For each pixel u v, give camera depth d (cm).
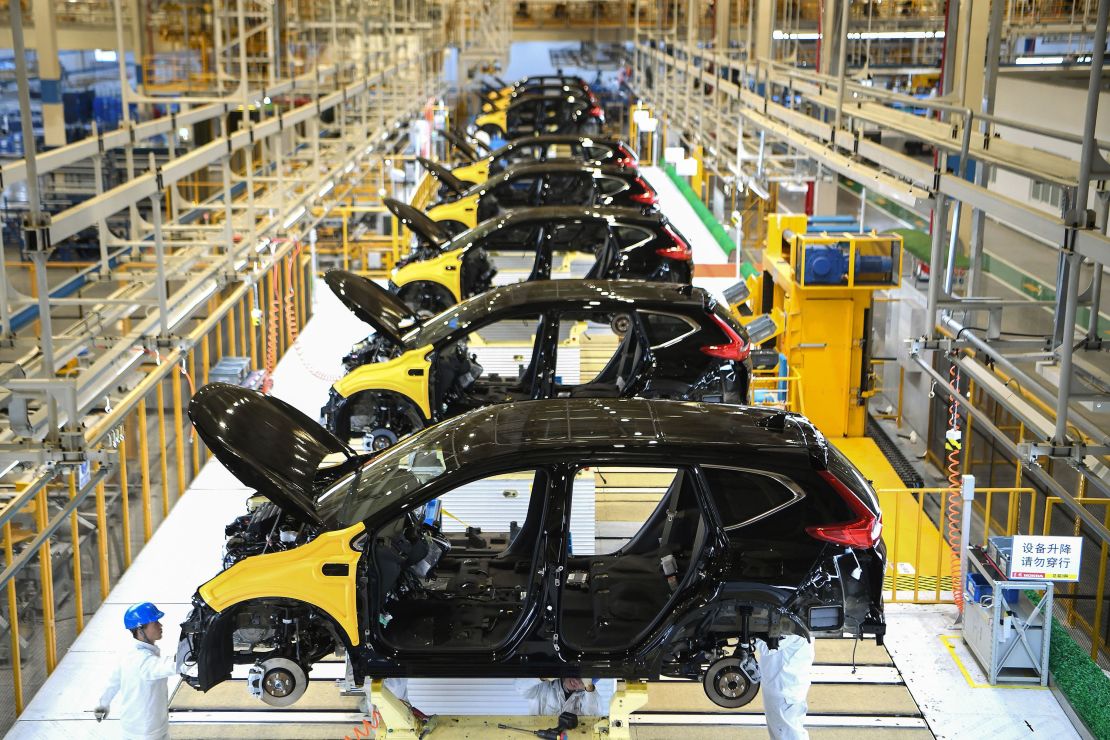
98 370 706
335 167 1581
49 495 869
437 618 577
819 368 1266
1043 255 1330
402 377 884
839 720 686
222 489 1054
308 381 1333
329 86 1688
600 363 996
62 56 1709
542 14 3900
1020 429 1204
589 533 745
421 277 1204
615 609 580
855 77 1292
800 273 1238
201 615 553
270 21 1292
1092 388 698
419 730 562
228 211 1043
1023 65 1401
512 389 910
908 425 1395
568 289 882
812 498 546
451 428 604
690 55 2186
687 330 862
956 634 791
